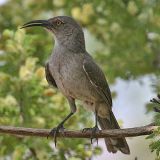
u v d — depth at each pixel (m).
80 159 13.46
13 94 14.27
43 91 14.27
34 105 14.29
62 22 14.26
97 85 13.60
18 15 18.09
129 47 17.00
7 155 14.55
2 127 11.67
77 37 14.02
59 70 13.60
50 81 13.95
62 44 13.93
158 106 10.82
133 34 16.86
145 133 11.39
